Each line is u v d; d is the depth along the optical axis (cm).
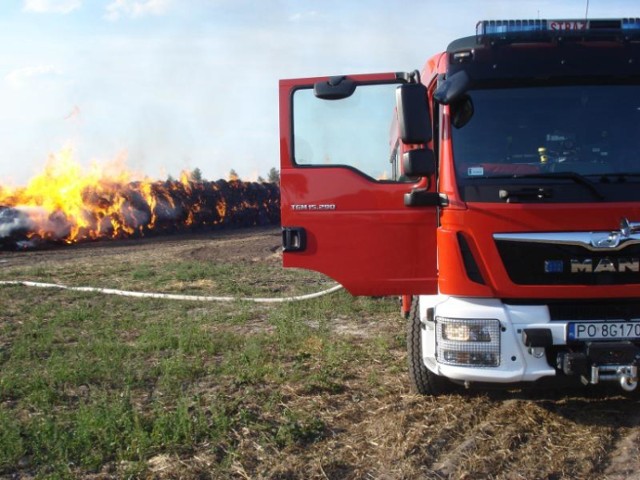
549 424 507
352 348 732
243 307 991
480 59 496
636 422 510
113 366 662
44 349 747
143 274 1368
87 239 2392
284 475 430
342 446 475
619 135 484
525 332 464
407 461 448
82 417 501
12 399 580
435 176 511
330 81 517
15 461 450
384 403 558
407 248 519
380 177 524
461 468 438
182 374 634
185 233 2872
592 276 464
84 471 436
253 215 3462
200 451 463
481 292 474
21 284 1238
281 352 715
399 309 956
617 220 463
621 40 492
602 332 465
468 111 494
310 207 530
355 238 526
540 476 426
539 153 484
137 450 455
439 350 486
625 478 423
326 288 1189
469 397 565
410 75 512
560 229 464
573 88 493
